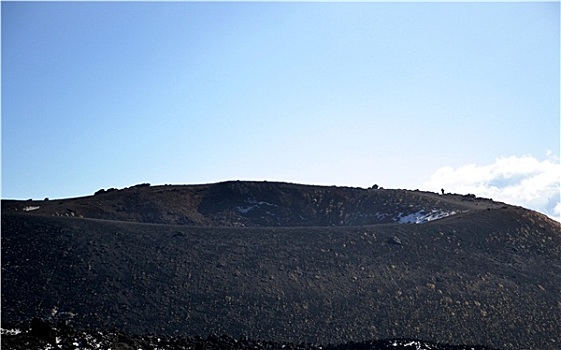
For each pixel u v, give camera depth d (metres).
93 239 75.88
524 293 72.56
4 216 81.38
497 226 90.62
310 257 75.12
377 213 115.00
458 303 67.88
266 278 69.06
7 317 57.59
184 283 66.62
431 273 74.31
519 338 63.16
